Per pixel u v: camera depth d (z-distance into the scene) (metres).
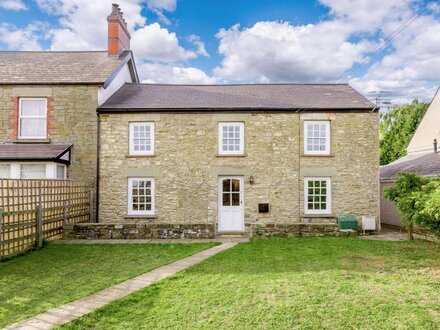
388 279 6.37
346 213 13.23
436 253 8.70
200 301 5.34
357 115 13.42
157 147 13.47
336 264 7.52
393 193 10.91
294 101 14.16
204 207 13.35
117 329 4.47
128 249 9.58
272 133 13.46
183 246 9.96
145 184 13.56
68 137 13.59
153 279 6.61
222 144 13.62
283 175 13.38
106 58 16.27
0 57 16.14
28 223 9.39
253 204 13.34
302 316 4.73
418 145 22.05
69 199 11.95
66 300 5.48
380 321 4.55
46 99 13.71
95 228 11.36
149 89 16.05
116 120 13.59
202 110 13.40
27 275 6.95
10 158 12.06
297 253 8.73
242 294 5.60
